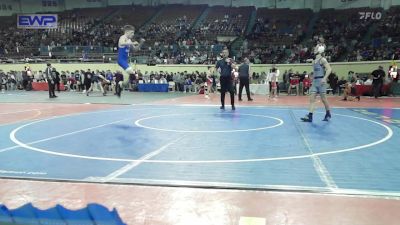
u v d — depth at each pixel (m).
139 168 5.96
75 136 8.86
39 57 33.84
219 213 4.15
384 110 14.87
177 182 5.18
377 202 4.46
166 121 11.40
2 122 11.37
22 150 7.34
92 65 31.89
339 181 5.27
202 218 4.02
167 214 4.12
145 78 29.23
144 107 15.76
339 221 3.91
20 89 31.34
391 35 30.09
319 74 11.27
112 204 4.40
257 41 34.00
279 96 23.58
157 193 4.79
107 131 9.56
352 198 4.60
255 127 10.22
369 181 5.29
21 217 2.66
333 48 30.05
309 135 8.98
